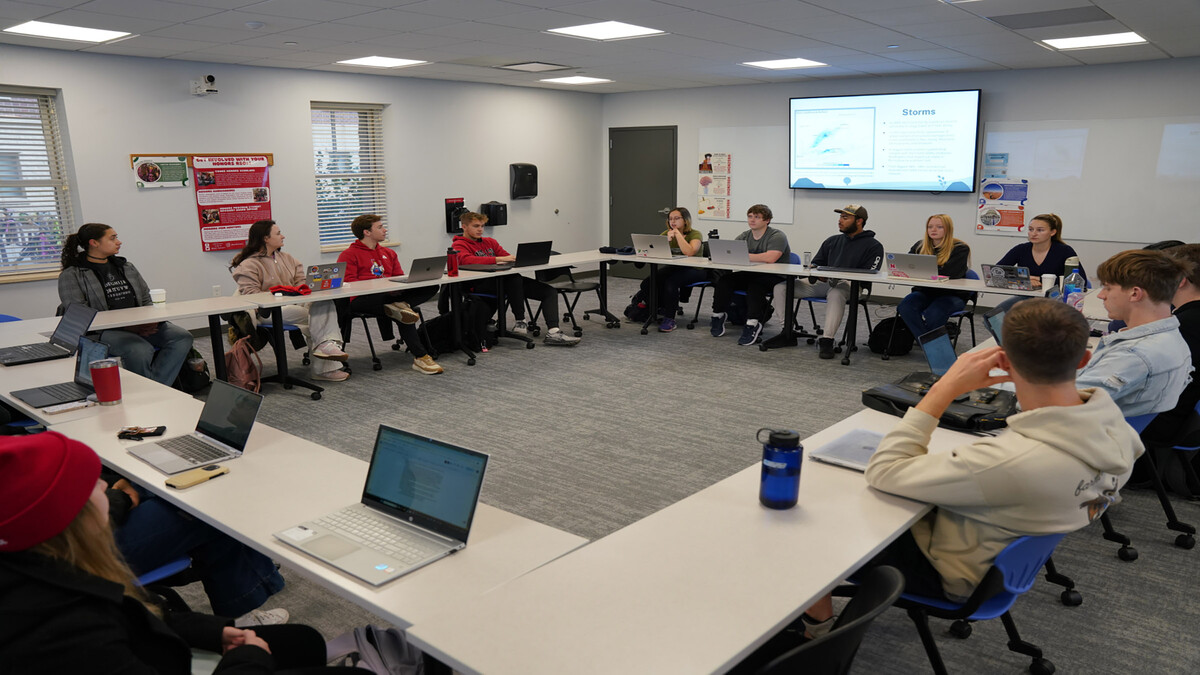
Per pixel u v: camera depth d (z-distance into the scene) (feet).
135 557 6.19
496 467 12.08
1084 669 7.11
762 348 19.76
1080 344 5.06
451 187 28.35
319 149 25.00
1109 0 14.08
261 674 4.20
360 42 18.58
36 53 18.52
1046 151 23.93
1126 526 10.07
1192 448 9.36
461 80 27.66
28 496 3.58
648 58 21.98
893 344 19.16
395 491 5.86
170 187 21.25
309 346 17.49
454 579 4.95
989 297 25.07
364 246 18.53
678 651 3.96
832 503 5.83
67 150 19.62
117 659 3.72
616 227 34.35
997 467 5.15
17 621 3.53
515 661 3.87
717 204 31.04
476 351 19.71
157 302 14.96
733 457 12.47
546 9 14.90
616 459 12.41
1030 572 5.65
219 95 21.88
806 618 6.88
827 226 28.50
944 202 25.89
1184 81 21.44
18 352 11.36
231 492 6.33
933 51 20.42
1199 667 7.13
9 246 19.22
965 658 7.29
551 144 31.63
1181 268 7.88
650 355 19.43
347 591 4.81
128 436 7.63
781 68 24.26
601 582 4.68
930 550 5.80
